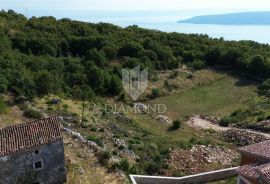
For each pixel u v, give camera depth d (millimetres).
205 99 78562
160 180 34125
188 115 68875
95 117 53438
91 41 92188
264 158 27938
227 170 35406
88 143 40375
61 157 31156
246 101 77625
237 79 90438
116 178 34375
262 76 91188
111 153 39594
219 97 79938
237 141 53812
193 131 58469
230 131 57656
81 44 91812
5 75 58344
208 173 34844
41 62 70688
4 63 63375
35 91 55719
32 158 30000
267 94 80812
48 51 84125
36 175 30453
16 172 29719
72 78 69375
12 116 46062
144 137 49469
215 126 63000
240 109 70375
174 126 58688
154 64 88500
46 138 30359
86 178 33562
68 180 32438
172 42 105750
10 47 79625
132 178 34031
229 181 34625
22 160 29688
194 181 34531
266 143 30875
